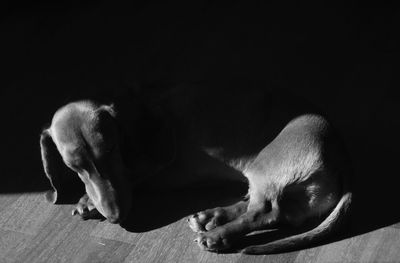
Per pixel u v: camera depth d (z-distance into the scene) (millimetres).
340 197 1147
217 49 1614
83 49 1681
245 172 1218
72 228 1242
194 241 1181
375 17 1632
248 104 1204
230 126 1206
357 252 1127
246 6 1731
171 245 1184
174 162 1248
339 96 1435
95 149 1147
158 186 1281
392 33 1577
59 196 1302
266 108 1198
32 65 1651
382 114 1376
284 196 1151
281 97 1207
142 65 1602
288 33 1627
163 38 1675
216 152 1218
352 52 1543
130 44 1673
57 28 1766
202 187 1288
